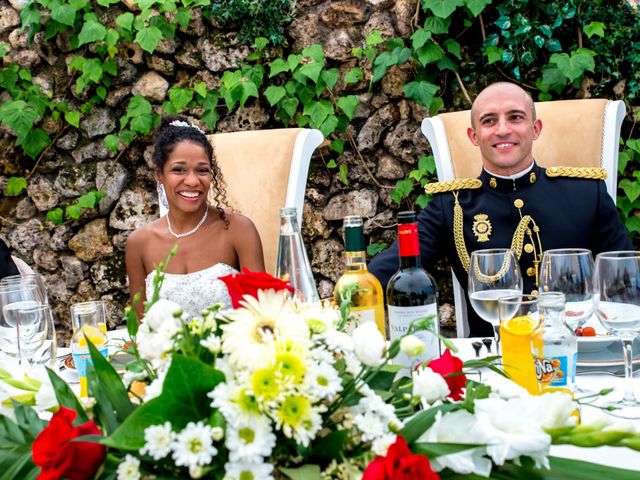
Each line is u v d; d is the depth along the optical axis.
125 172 3.62
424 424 0.69
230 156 2.48
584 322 1.31
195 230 2.42
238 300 0.75
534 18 3.23
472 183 2.30
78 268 3.67
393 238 3.52
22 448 0.73
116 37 3.44
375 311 1.09
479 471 0.67
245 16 3.43
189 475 0.66
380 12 3.38
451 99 3.40
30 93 3.54
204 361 0.70
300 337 0.68
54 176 3.66
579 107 2.37
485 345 1.36
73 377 1.39
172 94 3.50
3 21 3.58
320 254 3.56
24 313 1.25
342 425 0.70
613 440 0.65
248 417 0.63
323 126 3.39
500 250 1.37
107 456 0.68
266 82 3.52
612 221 2.24
